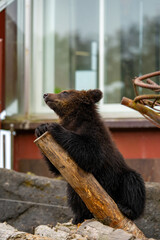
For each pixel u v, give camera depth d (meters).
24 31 14.62
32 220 10.33
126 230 7.52
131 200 8.39
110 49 14.54
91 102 8.91
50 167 8.69
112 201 7.58
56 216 10.34
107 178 8.41
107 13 14.53
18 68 14.66
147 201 10.13
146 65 14.38
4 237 6.96
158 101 8.39
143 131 13.45
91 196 7.49
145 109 7.64
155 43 14.31
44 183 10.84
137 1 14.39
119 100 14.41
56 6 14.67
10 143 13.59
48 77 14.72
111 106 14.31
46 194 10.70
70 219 10.28
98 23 14.55
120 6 14.46
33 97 14.63
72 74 14.67
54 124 7.79
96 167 7.95
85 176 7.56
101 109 14.30
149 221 10.03
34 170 13.70
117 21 14.48
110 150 8.40
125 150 13.51
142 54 14.40
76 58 14.67
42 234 7.49
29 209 10.45
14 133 13.91
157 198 10.16
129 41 14.45
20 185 10.80
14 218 10.38
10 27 14.67
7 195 10.68
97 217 7.57
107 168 8.38
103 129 8.54
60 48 14.69
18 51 14.66
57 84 14.70
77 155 7.62
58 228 8.02
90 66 14.62
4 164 13.52
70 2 14.63
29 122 13.74
